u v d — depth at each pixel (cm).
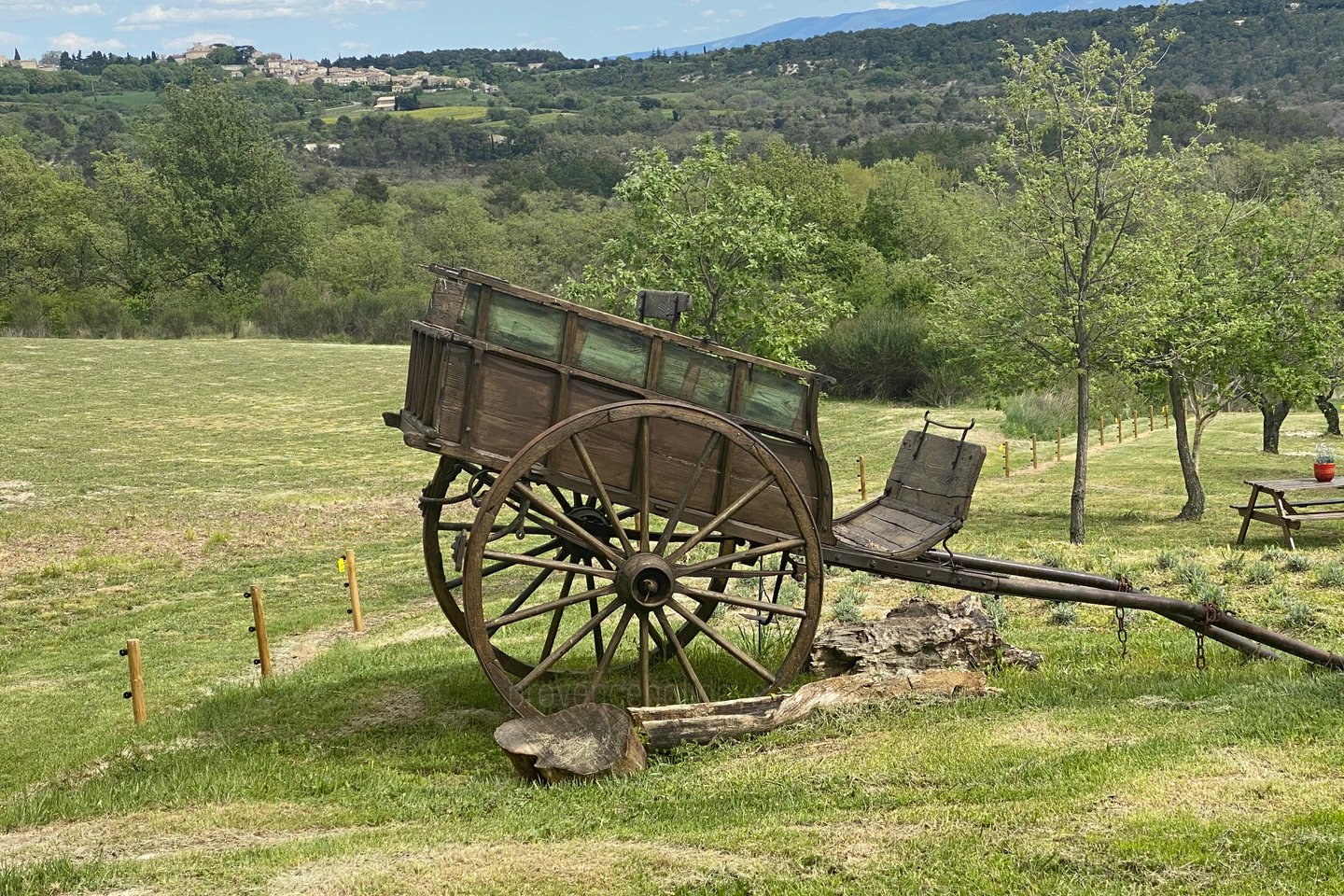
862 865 630
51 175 9825
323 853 723
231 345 8081
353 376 6681
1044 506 2978
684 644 1169
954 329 2661
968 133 16150
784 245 2180
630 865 654
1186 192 2730
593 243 10900
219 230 9650
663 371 979
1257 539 2361
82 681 1497
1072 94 2377
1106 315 2383
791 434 1014
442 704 1109
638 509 976
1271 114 13412
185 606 2031
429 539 1060
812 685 973
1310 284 2748
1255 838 613
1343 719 808
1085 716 896
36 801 913
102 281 9888
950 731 884
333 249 10512
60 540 2689
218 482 3678
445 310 933
